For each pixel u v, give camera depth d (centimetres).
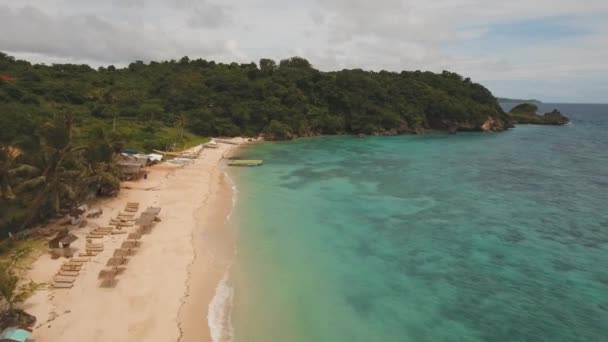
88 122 8088
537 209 4697
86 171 3947
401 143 10538
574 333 2375
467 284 2930
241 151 8550
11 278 2262
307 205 4638
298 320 2428
